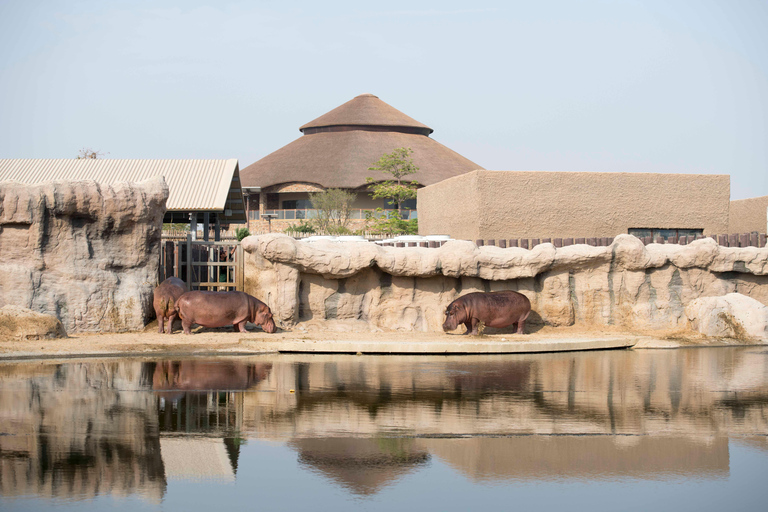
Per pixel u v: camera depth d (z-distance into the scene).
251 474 7.89
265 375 13.53
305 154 73.75
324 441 9.12
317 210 65.19
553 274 20.34
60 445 8.73
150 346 16.33
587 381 13.26
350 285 20.00
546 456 8.62
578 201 25.33
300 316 19.88
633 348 18.16
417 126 82.06
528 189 24.91
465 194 25.95
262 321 18.59
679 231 26.44
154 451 8.61
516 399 11.59
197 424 9.79
